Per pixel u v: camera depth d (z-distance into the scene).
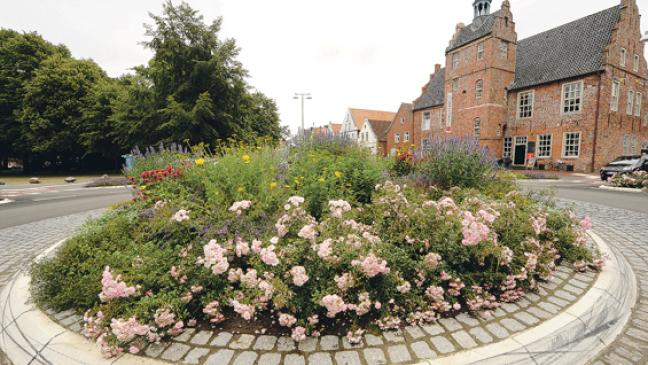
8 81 24.33
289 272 2.16
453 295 2.48
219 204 3.34
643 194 9.91
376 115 57.12
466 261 2.61
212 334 2.14
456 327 2.23
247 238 2.67
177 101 19.80
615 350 2.21
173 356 1.93
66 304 2.49
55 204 8.80
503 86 22.91
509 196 4.44
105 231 3.23
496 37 22.19
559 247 3.45
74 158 29.77
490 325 2.25
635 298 2.99
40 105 23.73
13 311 2.48
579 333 2.24
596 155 18.31
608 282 2.91
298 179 4.39
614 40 18.38
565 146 19.88
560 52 21.28
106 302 2.35
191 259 2.42
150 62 22.45
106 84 25.41
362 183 4.65
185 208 3.35
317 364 1.85
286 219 2.68
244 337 2.11
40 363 1.99
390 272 2.30
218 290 2.36
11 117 24.30
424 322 2.30
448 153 5.73
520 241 2.92
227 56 20.81
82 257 2.80
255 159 4.68
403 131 36.50
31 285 2.66
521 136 22.30
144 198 4.43
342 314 2.31
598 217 6.25
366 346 2.02
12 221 6.36
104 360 1.91
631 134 20.53
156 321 1.98
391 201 3.11
